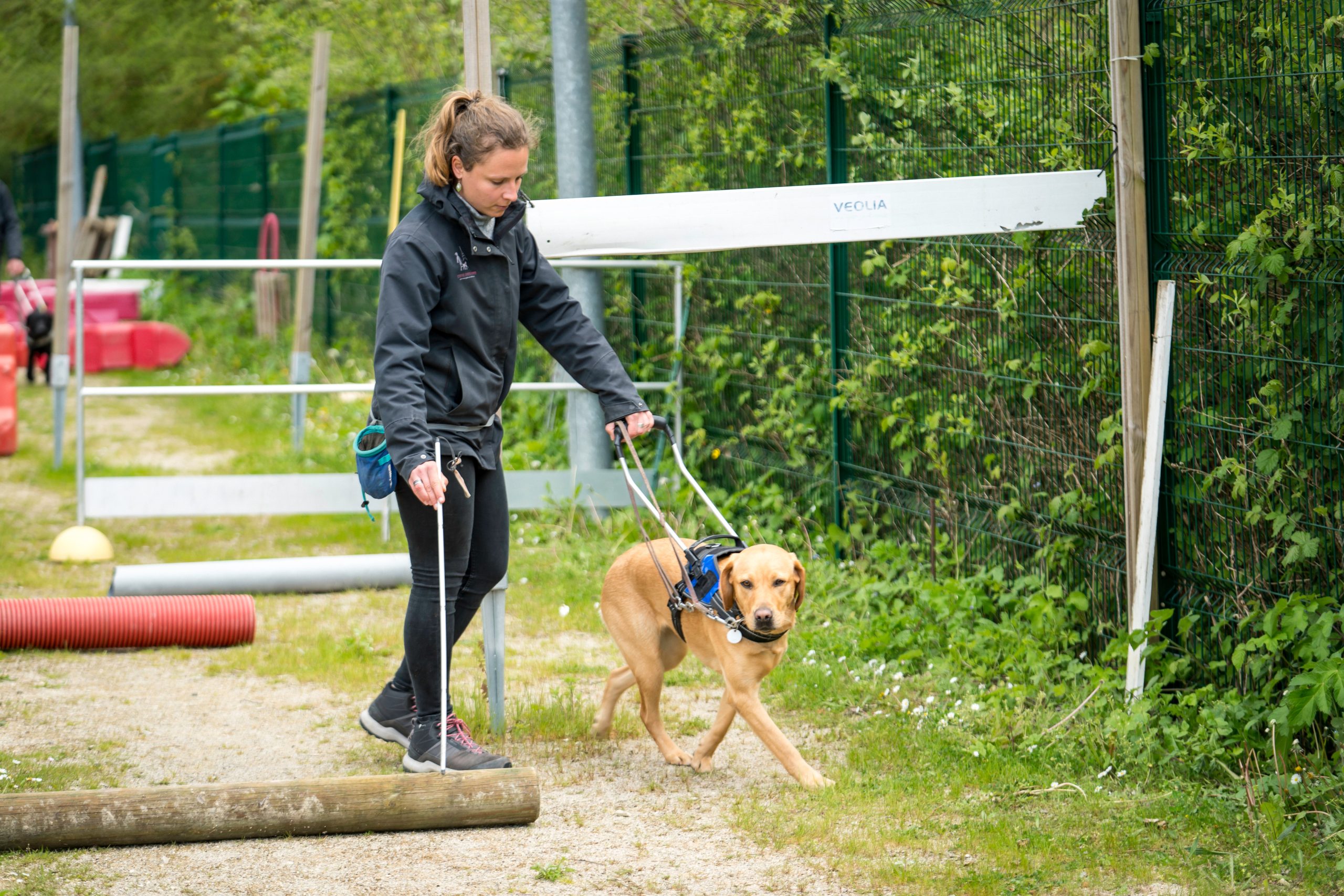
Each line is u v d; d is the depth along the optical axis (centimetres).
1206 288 741
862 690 831
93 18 3466
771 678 861
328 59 1617
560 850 607
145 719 795
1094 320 828
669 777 710
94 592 1078
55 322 1550
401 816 620
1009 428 912
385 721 722
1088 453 846
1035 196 805
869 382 1040
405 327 628
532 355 1485
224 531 1321
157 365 2398
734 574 673
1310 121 686
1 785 667
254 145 2756
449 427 660
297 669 889
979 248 924
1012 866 580
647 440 1344
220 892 557
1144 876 566
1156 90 757
